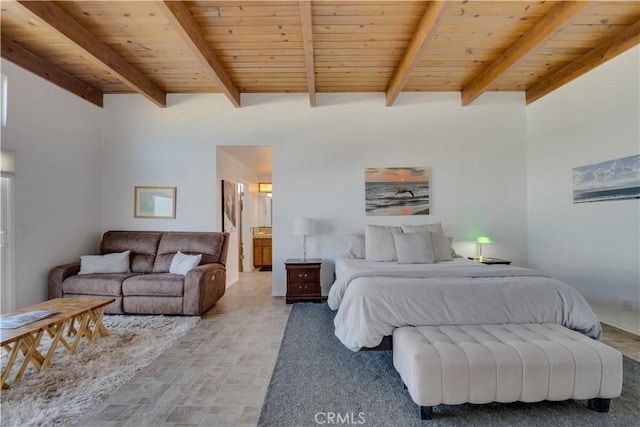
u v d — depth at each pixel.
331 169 4.40
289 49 3.29
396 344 1.95
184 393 1.91
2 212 3.09
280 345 2.64
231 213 5.10
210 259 3.96
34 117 3.37
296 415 1.70
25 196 3.28
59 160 3.68
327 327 3.08
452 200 4.40
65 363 2.28
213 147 4.39
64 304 2.61
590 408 1.74
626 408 1.74
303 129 4.40
